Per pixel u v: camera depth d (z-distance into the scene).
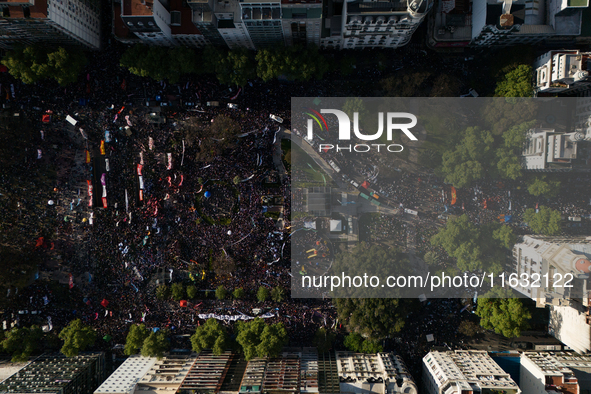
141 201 116.69
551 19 102.38
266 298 118.75
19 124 115.06
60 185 117.75
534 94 108.81
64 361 114.69
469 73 115.25
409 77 108.69
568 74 98.19
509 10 96.69
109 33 114.75
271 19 90.81
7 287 115.56
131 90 115.56
